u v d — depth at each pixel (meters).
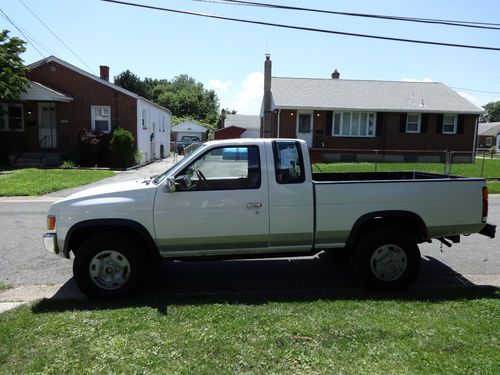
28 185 14.46
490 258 6.64
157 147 30.84
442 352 3.29
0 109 22.88
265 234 4.86
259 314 4.01
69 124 23.52
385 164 22.09
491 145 66.25
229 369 3.06
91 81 23.42
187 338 3.51
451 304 4.38
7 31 19.72
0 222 9.27
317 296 4.70
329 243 5.00
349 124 26.12
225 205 4.76
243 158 4.84
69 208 4.66
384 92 27.98
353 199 4.92
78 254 4.66
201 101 90.19
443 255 6.81
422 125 26.19
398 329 3.67
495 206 11.85
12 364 3.14
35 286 5.32
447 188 5.05
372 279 4.92
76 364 3.12
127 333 3.61
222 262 6.33
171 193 4.71
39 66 23.14
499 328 3.73
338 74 33.88
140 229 4.70
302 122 26.14
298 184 4.84
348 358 3.20
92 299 4.69
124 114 23.88
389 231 4.93
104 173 18.50
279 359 3.19
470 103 26.92
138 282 4.73
